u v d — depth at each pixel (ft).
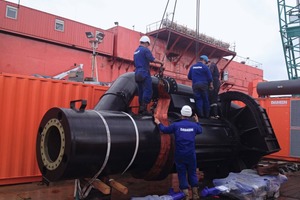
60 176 13.35
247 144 24.94
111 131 14.73
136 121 16.60
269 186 20.35
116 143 14.69
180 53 119.85
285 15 87.61
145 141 16.22
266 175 21.57
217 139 22.53
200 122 22.34
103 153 14.19
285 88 43.70
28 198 19.06
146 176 17.92
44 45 82.89
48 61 83.15
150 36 108.88
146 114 18.58
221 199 20.30
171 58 116.78
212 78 23.61
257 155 24.75
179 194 17.34
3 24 75.36
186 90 23.77
